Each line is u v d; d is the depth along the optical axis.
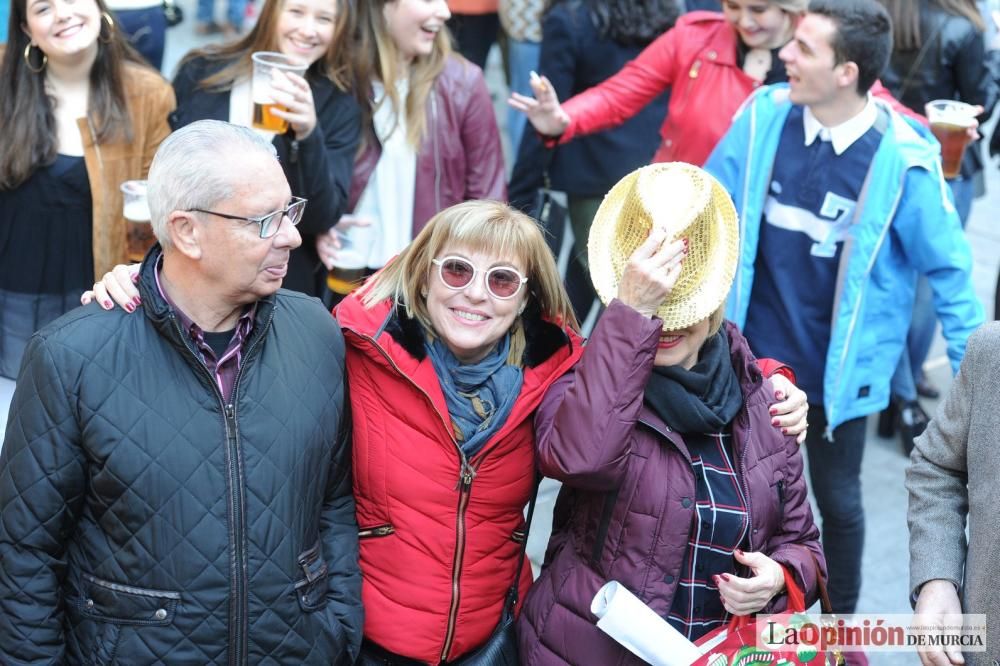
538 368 3.13
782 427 3.10
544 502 5.54
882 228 4.15
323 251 4.45
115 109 4.19
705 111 4.89
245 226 2.67
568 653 3.04
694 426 2.93
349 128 4.55
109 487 2.69
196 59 4.52
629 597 2.86
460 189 4.96
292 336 2.93
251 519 2.76
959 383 2.98
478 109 4.92
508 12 7.68
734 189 4.39
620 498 2.95
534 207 5.28
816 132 4.20
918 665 4.61
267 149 2.75
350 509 3.12
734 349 3.11
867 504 5.66
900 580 5.12
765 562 2.94
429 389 3.03
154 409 2.70
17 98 4.06
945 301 4.23
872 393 4.36
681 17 5.12
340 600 3.00
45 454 2.67
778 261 4.33
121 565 2.72
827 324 4.33
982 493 2.84
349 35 4.54
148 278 2.72
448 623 3.09
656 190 2.94
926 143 4.19
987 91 5.84
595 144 5.64
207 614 2.73
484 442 3.04
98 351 2.69
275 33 4.36
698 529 2.95
